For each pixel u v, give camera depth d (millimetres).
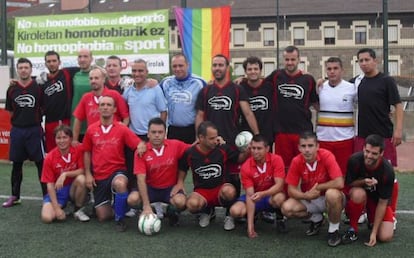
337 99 5582
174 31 40156
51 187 5816
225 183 5457
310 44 42312
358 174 4891
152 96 5980
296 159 5113
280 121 5816
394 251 4691
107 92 6027
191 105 6023
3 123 10062
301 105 5727
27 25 10172
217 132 5387
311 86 5734
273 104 5859
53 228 5512
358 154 4895
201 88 6020
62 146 5746
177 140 5645
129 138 5625
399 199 6848
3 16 10672
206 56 9164
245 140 5445
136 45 9664
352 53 41719
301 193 5035
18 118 6477
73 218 5918
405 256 4551
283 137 5805
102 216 5742
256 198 5137
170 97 6098
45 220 5699
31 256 4602
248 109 5648
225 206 5445
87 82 6480
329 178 5031
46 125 6660
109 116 5609
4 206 6504
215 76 5648
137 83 5980
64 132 5734
